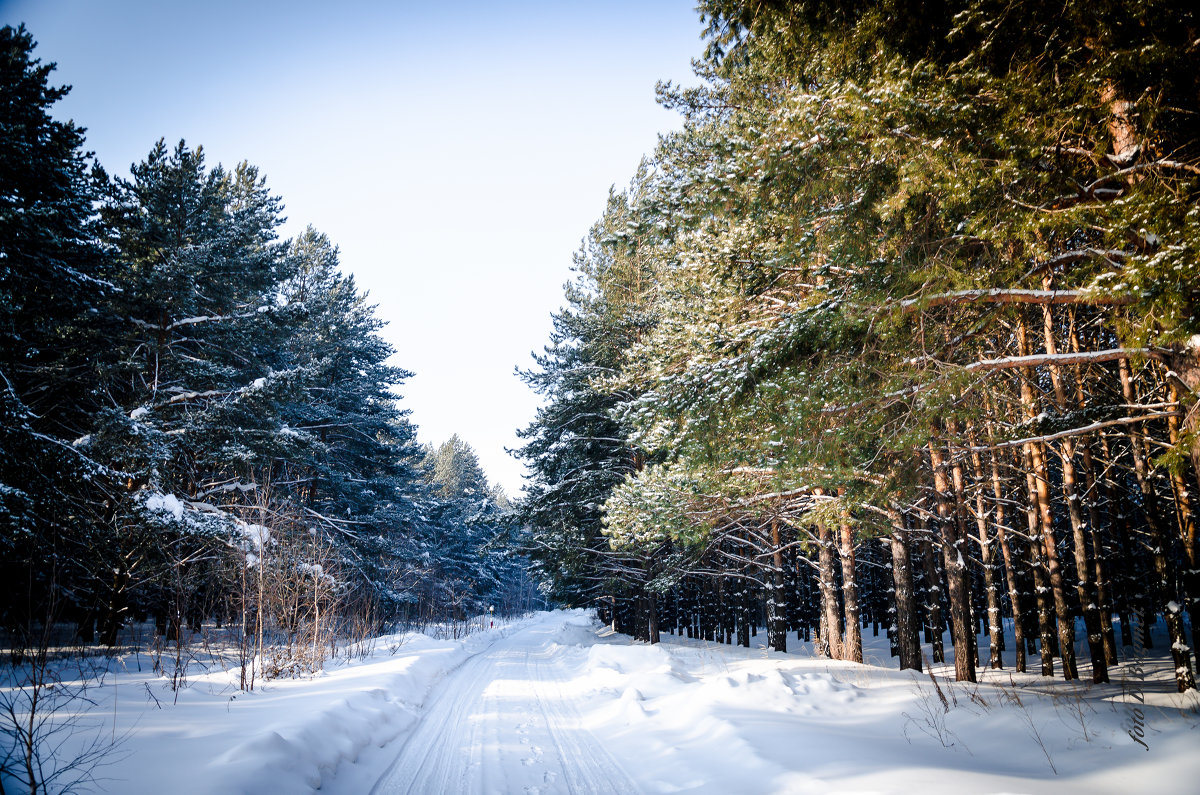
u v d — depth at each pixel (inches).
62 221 613.0
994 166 242.1
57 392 707.4
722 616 1059.3
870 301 279.1
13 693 305.4
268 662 529.7
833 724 329.4
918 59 273.0
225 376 810.2
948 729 303.6
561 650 989.8
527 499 1023.0
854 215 283.4
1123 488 727.1
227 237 869.8
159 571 652.1
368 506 1290.6
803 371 308.7
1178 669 450.9
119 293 725.3
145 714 296.0
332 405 1254.9
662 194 290.8
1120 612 810.2
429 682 571.2
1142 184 226.5
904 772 227.1
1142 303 208.2
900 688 405.7
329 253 1382.9
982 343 361.1
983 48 245.6
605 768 287.4
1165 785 202.8
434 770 280.5
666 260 469.7
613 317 963.3
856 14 287.0
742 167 272.8
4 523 435.8
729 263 379.6
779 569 796.6
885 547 937.5
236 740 248.4
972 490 690.8
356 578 1139.9
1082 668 681.0
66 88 674.8
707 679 526.3
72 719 268.2
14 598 458.9
